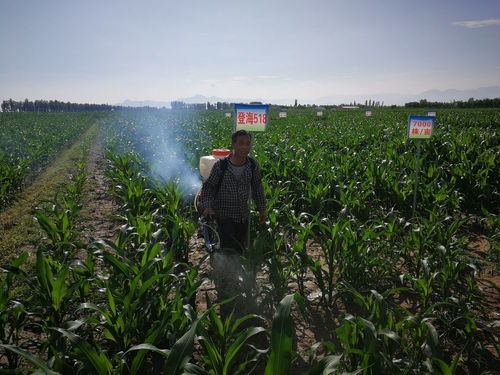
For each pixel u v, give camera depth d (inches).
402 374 91.7
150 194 291.7
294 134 666.8
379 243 186.5
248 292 156.1
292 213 220.2
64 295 119.7
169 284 136.6
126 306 113.0
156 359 127.3
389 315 113.2
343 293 163.5
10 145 649.6
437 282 178.9
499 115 1096.8
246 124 195.0
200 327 104.0
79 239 237.1
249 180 173.9
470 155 362.6
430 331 103.3
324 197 272.2
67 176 442.3
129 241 193.5
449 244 180.4
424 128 236.2
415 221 243.8
